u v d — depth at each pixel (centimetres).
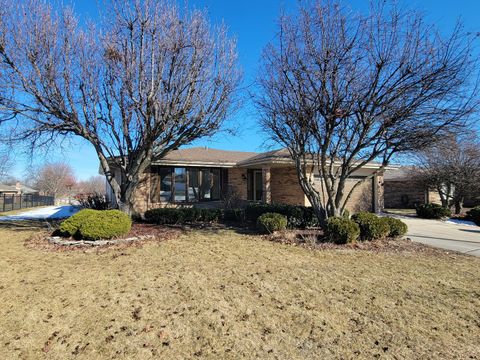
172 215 1205
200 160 1538
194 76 955
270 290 479
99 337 341
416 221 1484
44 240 873
